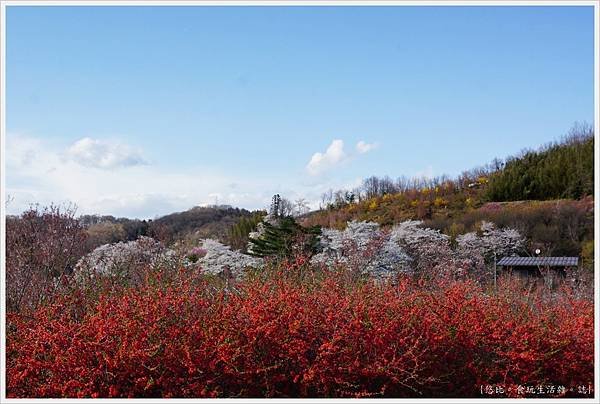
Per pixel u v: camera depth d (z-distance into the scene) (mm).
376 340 4613
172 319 4586
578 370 5363
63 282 6266
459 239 21453
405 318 4992
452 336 5133
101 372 4242
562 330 5570
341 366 4590
